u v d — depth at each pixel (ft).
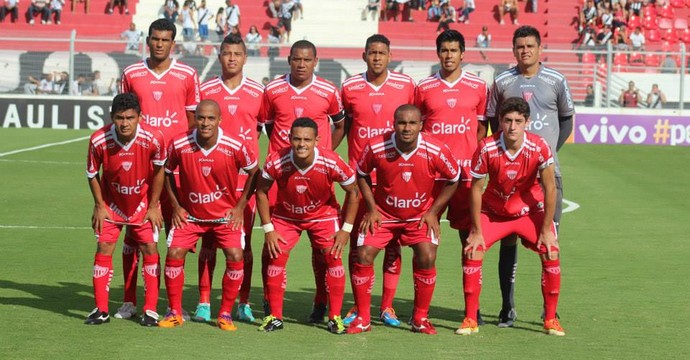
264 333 32.68
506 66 123.65
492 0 156.04
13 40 125.70
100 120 122.72
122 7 152.97
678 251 50.88
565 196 72.79
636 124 119.85
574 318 35.45
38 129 120.47
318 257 34.58
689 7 154.51
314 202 32.99
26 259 45.85
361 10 154.61
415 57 125.90
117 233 33.65
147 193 33.58
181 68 36.86
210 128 32.09
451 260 47.98
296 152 31.78
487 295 39.83
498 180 32.63
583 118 119.75
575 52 122.21
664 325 34.35
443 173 32.55
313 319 34.68
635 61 130.11
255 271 44.88
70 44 123.44
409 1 153.69
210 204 32.96
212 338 31.68
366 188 33.04
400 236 33.53
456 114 36.22
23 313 34.65
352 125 37.42
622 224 60.29
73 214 60.44
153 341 31.01
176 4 150.10
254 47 125.39
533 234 33.37
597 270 45.42
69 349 29.73
